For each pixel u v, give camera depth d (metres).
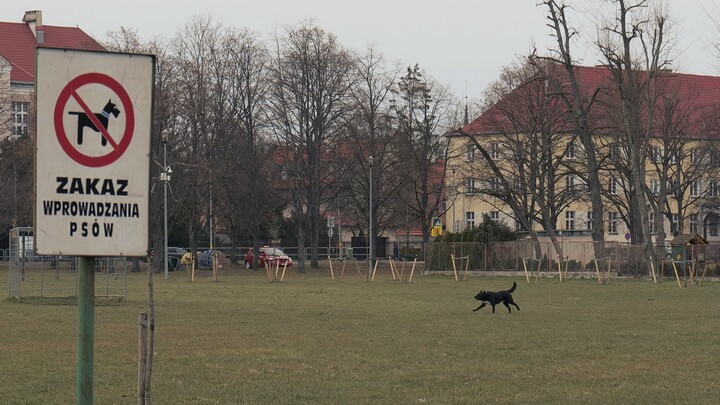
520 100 135.50
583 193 141.00
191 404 25.98
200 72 142.12
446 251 124.31
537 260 117.12
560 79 136.50
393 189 149.38
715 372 32.47
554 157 147.75
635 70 114.88
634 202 137.75
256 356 36.69
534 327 48.97
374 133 146.75
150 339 17.95
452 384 29.77
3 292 81.00
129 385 29.25
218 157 143.88
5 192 140.38
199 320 53.19
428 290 87.94
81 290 13.39
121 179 13.41
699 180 166.12
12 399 26.55
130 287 92.56
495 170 120.94
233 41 145.25
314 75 144.25
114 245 13.38
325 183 151.50
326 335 44.81
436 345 40.59
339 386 29.28
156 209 135.25
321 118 144.50
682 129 146.88
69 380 30.17
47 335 44.28
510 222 187.38
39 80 13.16
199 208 146.12
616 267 111.69
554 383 30.02
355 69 146.25
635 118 112.06
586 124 117.62
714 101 187.00
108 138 13.37
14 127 157.38
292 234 189.38
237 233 160.25
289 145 146.00
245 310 61.12
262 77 145.62
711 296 76.50
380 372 32.38
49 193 13.20
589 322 52.03
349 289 90.00
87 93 13.31
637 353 37.81
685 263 100.38
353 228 196.50
